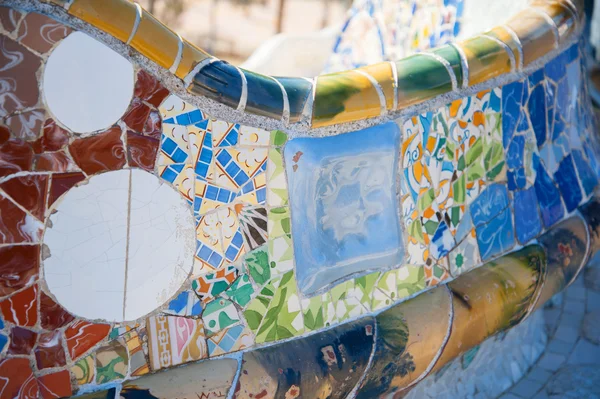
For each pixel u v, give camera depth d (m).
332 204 2.12
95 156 1.71
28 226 1.65
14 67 1.59
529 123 2.79
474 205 2.57
